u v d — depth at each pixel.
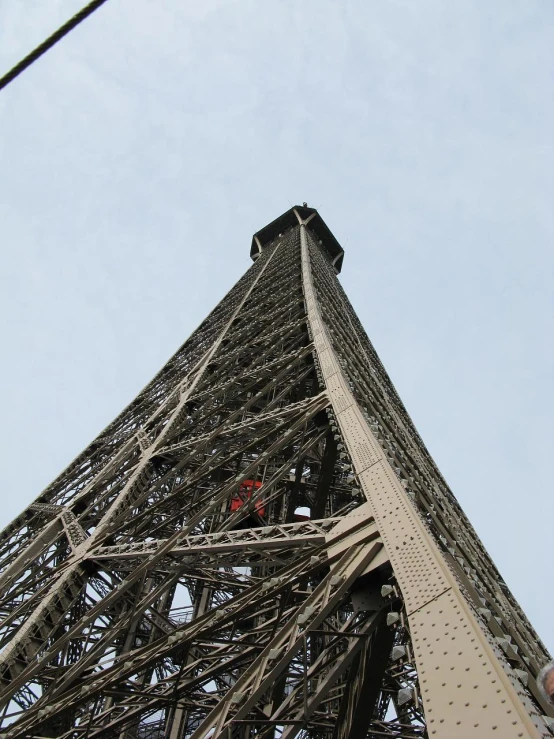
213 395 33.62
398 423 31.27
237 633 16.12
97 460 38.22
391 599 9.27
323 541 11.71
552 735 5.45
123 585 15.80
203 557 15.28
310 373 30.62
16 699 15.50
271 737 13.83
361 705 9.74
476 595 9.23
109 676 12.55
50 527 24.98
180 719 20.67
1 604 20.16
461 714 5.88
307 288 48.50
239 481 18.25
